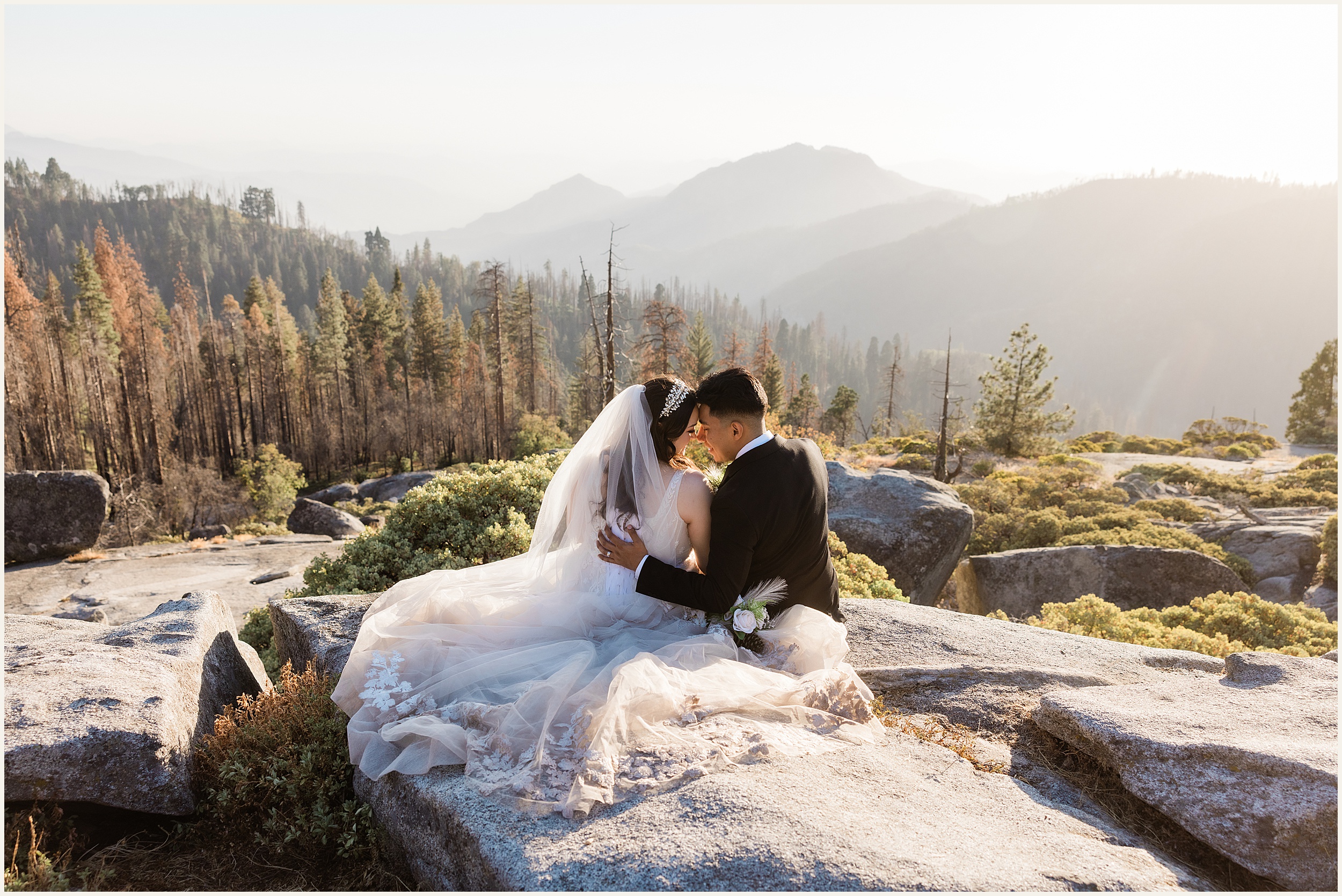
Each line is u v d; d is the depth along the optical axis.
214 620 3.82
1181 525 16.11
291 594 6.54
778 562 3.17
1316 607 10.90
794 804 2.12
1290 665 3.15
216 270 172.25
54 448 41.91
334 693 2.88
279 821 2.55
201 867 2.40
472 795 2.29
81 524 14.16
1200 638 6.29
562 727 2.55
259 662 4.52
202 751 2.77
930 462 34.25
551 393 80.25
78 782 2.33
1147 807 2.51
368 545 5.87
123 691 2.70
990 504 18.91
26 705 2.50
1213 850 2.29
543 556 3.43
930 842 2.00
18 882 2.07
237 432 69.44
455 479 6.25
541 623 3.18
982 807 2.33
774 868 1.81
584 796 2.17
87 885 2.19
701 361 55.81
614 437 3.15
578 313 171.62
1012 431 34.88
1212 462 34.62
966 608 10.51
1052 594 9.96
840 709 2.89
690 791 2.21
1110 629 6.47
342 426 68.44
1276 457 38.69
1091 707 2.81
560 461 6.66
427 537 5.91
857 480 9.86
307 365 76.75
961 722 3.16
